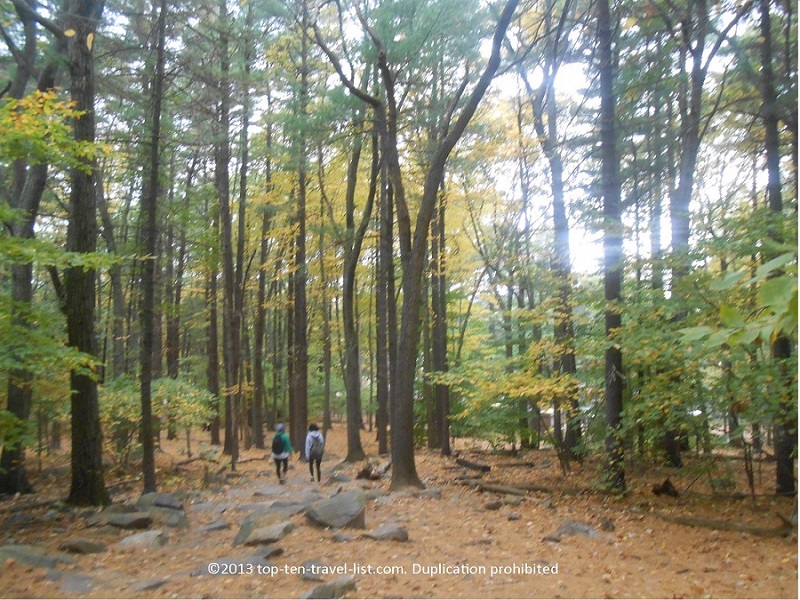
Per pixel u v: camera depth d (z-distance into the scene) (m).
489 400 12.87
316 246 26.20
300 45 20.31
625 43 14.74
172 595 5.82
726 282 2.52
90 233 11.37
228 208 22.39
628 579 6.48
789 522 8.41
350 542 7.79
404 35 13.90
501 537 8.34
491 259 22.50
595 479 12.22
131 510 10.12
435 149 17.27
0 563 6.61
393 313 19.28
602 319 12.98
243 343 32.09
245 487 14.83
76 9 11.23
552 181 16.06
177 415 16.75
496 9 14.82
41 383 12.39
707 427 10.05
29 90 14.91
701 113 17.42
